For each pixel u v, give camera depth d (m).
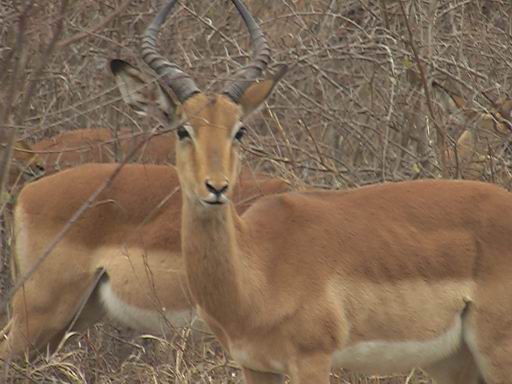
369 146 15.42
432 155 15.57
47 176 14.55
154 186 13.66
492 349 11.82
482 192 12.06
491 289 11.77
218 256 11.21
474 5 18.12
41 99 16.61
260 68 12.20
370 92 16.45
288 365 11.42
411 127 15.91
